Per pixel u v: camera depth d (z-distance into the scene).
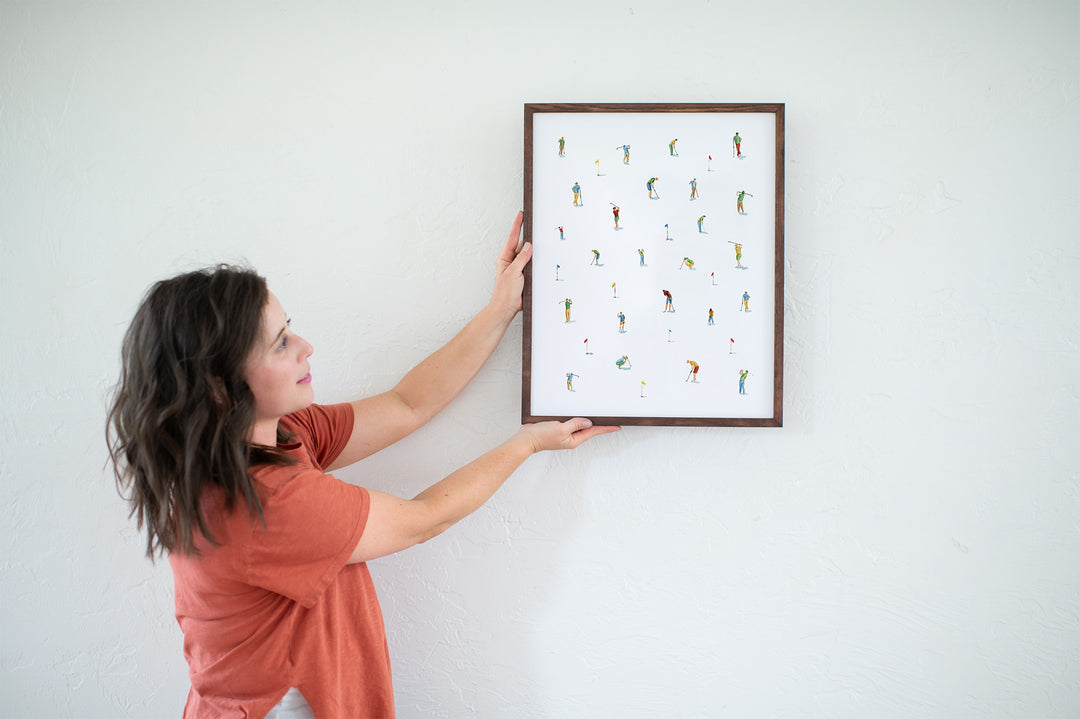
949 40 1.18
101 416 1.24
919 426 1.21
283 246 1.22
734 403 1.17
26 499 1.25
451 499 0.98
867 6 1.19
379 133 1.21
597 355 1.17
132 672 1.27
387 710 1.02
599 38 1.20
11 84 1.21
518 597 1.24
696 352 1.17
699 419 1.16
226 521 0.82
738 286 1.16
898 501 1.21
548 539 1.24
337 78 1.21
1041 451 1.20
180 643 1.26
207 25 1.21
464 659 1.25
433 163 1.21
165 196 1.22
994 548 1.21
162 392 0.82
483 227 1.21
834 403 1.21
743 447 1.22
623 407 1.17
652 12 1.20
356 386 1.23
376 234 1.22
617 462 1.22
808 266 1.20
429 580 1.25
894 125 1.19
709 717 1.24
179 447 0.81
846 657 1.23
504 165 1.21
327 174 1.21
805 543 1.22
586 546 1.23
